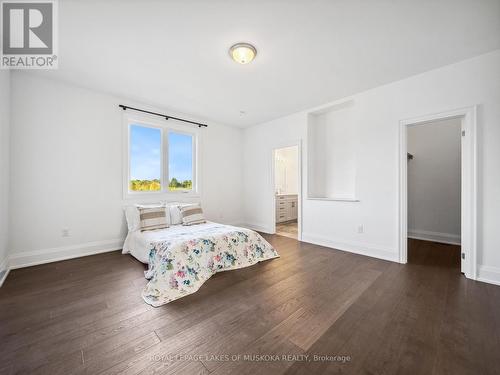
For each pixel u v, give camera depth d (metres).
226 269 2.60
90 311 1.74
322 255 3.21
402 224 2.88
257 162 4.98
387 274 2.50
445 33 1.98
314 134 4.18
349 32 1.97
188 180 4.38
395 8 1.70
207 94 3.31
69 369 1.18
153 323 1.59
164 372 1.17
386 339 1.42
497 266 2.24
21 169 2.66
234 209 5.13
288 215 6.34
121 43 2.12
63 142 2.94
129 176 3.59
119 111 3.42
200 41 2.09
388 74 2.73
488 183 2.28
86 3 1.65
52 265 2.74
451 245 3.71
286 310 1.77
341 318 1.65
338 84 2.99
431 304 1.85
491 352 1.30
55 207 2.89
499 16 1.76
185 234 2.80
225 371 1.18
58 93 2.90
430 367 1.20
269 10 1.72
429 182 4.07
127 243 3.24
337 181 3.93
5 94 2.38
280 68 2.57
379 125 3.06
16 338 1.42
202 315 1.70
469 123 2.37
